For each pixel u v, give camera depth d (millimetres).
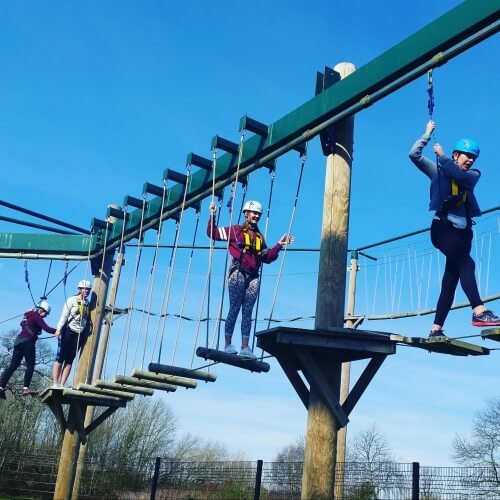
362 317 13852
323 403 5773
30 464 19781
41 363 29094
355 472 9898
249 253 6449
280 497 11195
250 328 6324
